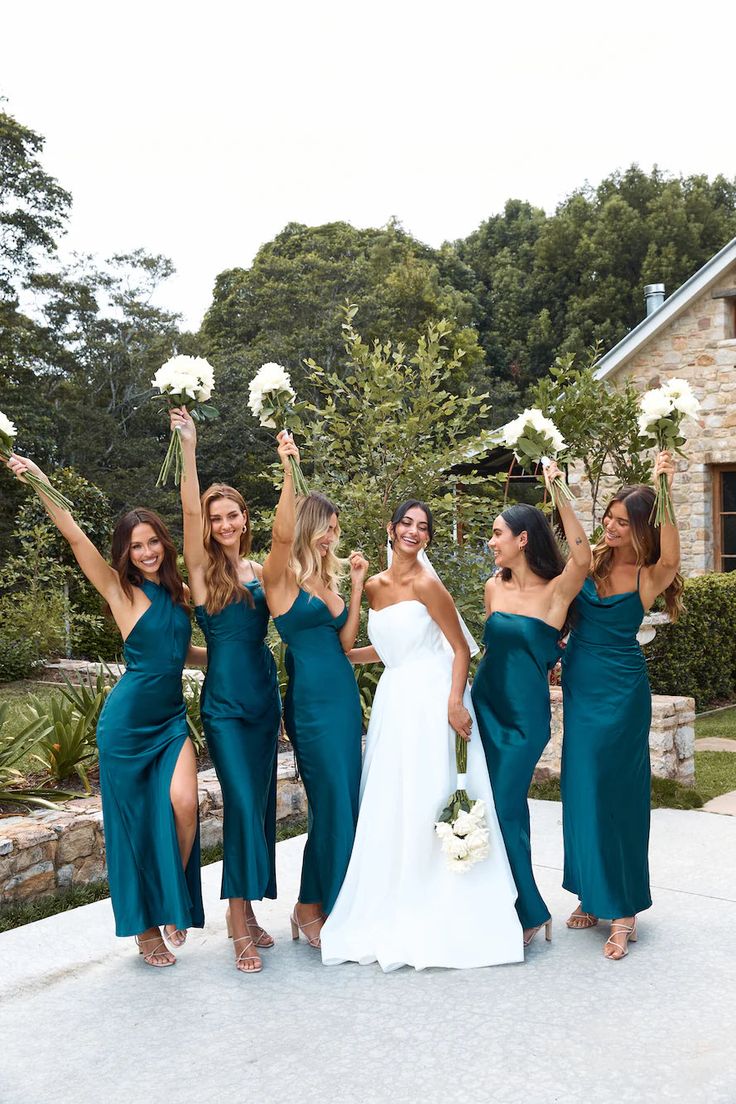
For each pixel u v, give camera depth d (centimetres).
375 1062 302
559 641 414
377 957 378
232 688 388
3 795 518
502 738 399
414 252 4188
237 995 356
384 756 394
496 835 391
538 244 4394
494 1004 340
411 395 757
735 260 1257
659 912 431
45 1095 290
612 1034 315
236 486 3356
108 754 373
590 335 4081
